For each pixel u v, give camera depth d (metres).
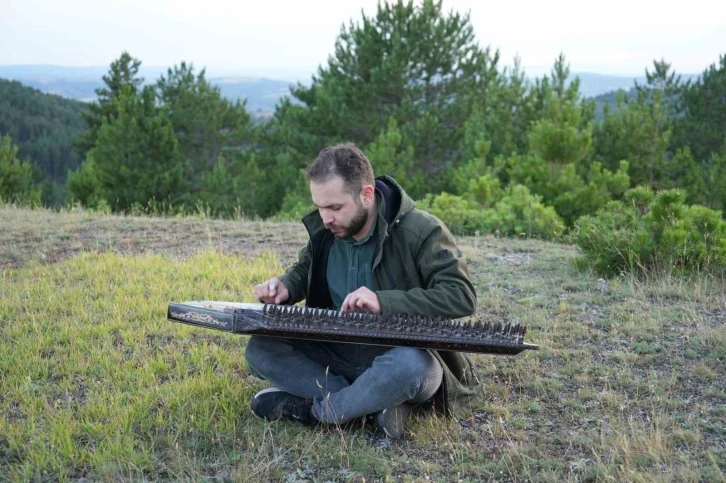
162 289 6.25
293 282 3.83
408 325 3.31
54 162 72.50
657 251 6.78
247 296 6.14
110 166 26.27
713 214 6.94
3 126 74.94
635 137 19.17
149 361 4.64
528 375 4.51
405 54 23.86
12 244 8.20
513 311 5.84
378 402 3.47
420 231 3.55
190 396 4.07
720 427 3.72
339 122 24.48
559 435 3.71
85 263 7.13
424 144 23.33
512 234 10.19
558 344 5.05
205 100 33.78
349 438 3.63
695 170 19.06
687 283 6.42
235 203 25.23
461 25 25.34
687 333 5.18
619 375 4.44
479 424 3.86
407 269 3.57
